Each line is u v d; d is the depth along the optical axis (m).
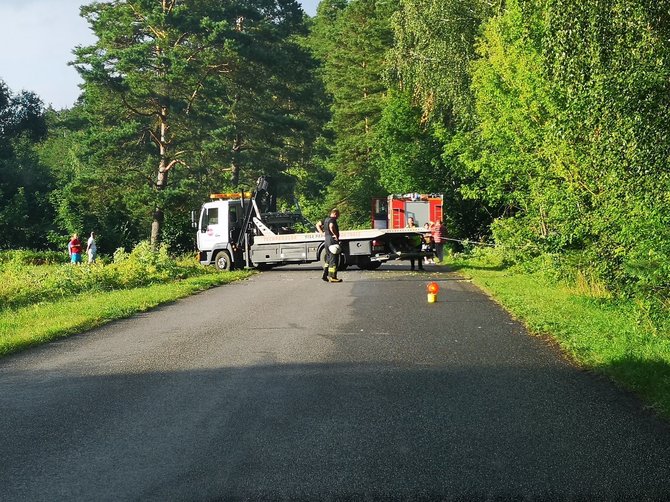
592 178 14.96
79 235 56.22
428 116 36.81
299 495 4.92
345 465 5.47
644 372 8.26
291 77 62.09
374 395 7.60
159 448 5.95
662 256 10.80
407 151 45.62
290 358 9.73
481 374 8.63
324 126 72.56
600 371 8.64
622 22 11.12
